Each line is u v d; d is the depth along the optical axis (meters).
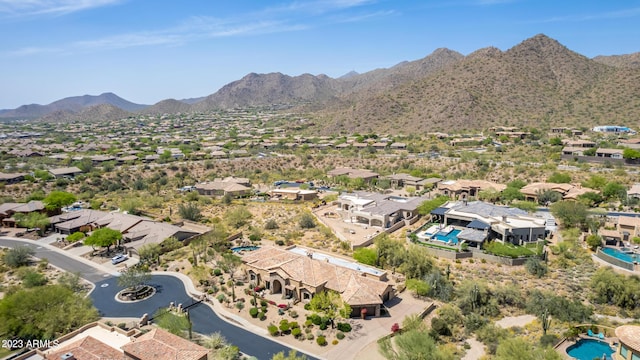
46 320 60.38
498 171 174.12
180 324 62.12
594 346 59.41
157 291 78.62
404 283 80.50
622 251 94.62
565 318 66.31
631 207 123.38
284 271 75.81
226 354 55.72
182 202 153.38
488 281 81.94
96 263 94.38
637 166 168.00
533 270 84.75
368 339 62.00
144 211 139.00
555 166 169.25
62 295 65.88
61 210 138.38
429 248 97.62
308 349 59.66
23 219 122.44
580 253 93.75
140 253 91.31
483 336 61.34
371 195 143.12
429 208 123.06
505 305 72.69
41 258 98.00
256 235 108.12
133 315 69.75
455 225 116.62
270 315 69.19
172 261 94.19
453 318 66.44
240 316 69.00
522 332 63.84
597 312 69.88
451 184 154.25
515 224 104.06
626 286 71.81
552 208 115.88
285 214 135.12
